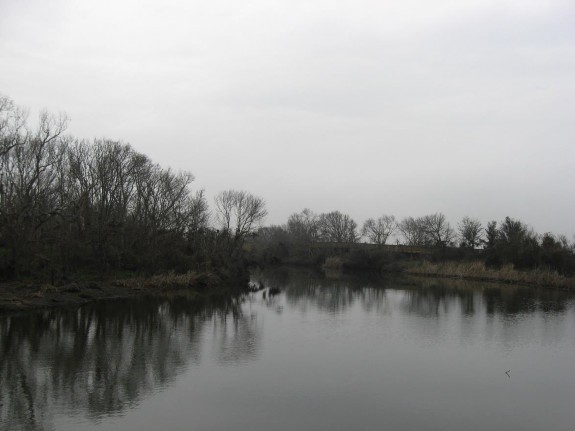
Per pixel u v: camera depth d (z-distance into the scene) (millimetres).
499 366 23828
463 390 19938
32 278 43562
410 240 141000
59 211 47312
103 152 58531
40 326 29750
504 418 17078
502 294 57000
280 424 15766
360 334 30797
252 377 20641
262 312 40000
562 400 19031
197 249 68062
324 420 16250
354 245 127312
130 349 24766
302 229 143875
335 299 50750
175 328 30891
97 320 32594
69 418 15609
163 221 62531
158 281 53250
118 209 56500
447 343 28656
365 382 20531
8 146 44156
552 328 34125
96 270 52062
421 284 70562
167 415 16141
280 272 99500
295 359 23875
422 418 16812
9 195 43719
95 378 19812
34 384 18859
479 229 107312
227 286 63531
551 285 66375
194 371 21281
